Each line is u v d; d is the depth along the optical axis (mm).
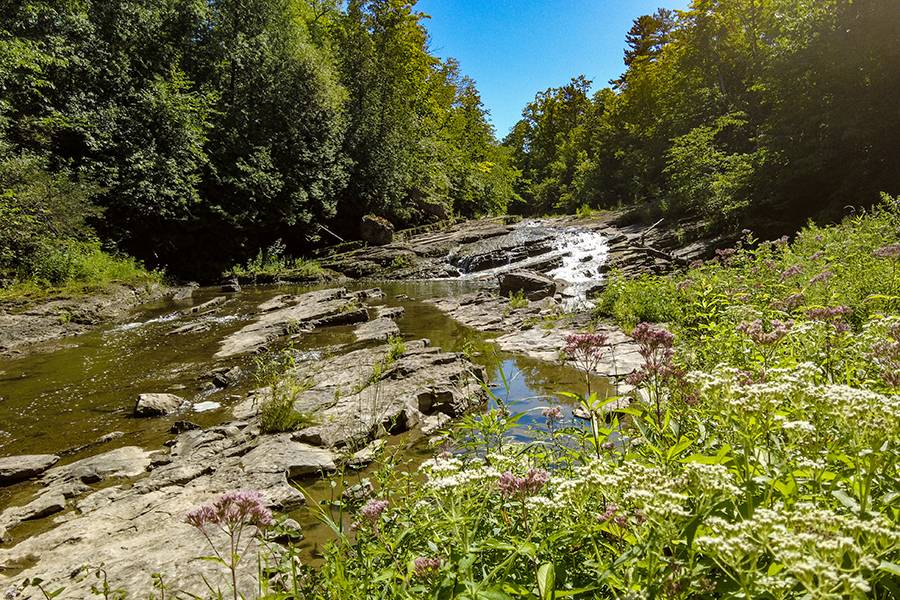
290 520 3588
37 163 16922
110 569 3119
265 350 10000
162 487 4500
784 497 1609
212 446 5332
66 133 19750
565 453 3387
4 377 8672
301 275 23781
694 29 36312
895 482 1669
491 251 25984
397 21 41469
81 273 16391
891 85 18453
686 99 36906
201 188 24328
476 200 51062
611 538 1974
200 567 3033
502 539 2039
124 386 7980
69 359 9859
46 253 15758
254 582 2824
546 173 77062
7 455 5531
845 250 7938
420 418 5863
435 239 31312
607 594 1786
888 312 4887
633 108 48625
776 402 1791
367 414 5734
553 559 1921
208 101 24359
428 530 2223
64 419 6617
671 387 2920
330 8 40938
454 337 10852
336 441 5230
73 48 19984
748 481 1619
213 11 26891
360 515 2623
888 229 9078
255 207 26047
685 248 20500
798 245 11008
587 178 54656
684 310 8711
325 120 31359
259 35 27812
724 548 1248
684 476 1659
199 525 2018
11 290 13734
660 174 38719
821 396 1754
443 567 1846
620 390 6145
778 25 22609
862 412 1566
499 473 2105
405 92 42188
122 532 3666
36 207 16219
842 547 1181
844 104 19297
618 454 2855
